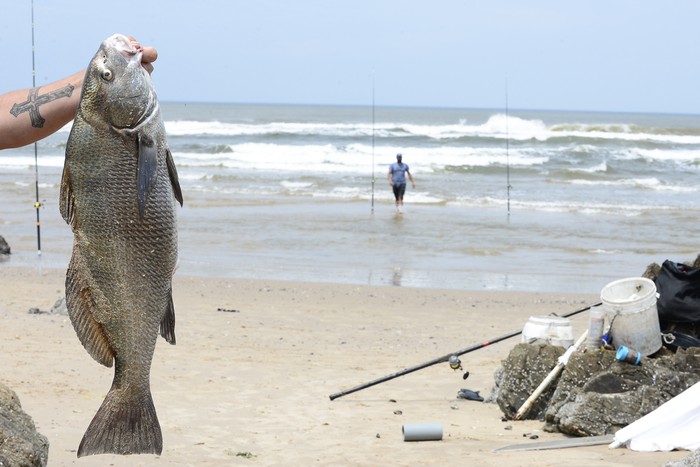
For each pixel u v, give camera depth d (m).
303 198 33.38
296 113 143.88
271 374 11.11
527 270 20.27
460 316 15.22
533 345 9.38
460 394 10.21
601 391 8.38
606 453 7.45
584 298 17.05
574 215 29.64
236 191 35.12
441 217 28.64
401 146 54.81
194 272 19.38
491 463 7.32
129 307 3.32
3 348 11.61
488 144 55.62
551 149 50.66
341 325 14.30
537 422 8.98
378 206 31.36
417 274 19.62
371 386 10.38
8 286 16.80
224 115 125.62
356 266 20.50
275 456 7.83
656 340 8.67
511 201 32.94
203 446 8.12
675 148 54.56
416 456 7.71
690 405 7.63
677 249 23.33
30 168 43.38
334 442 8.31
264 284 17.88
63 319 13.74
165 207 3.28
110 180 3.23
